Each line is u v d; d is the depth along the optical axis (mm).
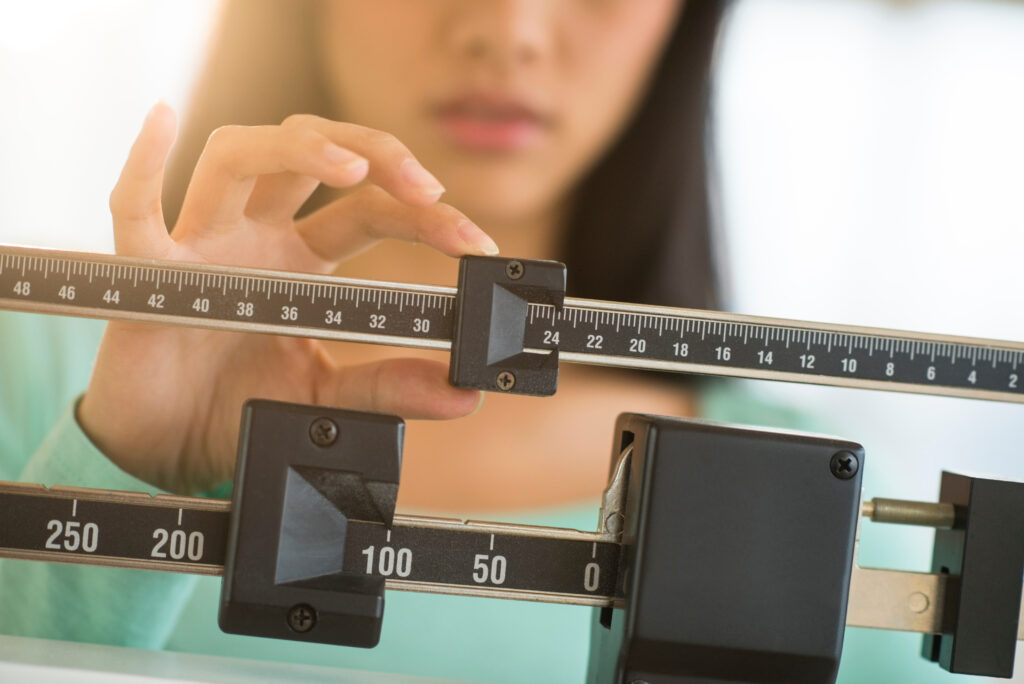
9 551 766
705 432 752
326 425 743
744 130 2168
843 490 762
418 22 1988
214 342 1209
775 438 758
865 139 2197
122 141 2066
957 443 2178
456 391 1088
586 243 2146
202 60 2033
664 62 2061
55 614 1394
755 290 2213
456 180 2074
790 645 754
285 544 738
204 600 1827
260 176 1221
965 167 2215
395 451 751
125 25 2035
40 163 2059
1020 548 830
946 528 866
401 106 2035
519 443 2078
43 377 1952
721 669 763
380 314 863
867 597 840
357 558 771
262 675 768
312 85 2039
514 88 2012
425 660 1858
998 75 2188
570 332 863
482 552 788
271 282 866
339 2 1990
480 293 837
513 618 1871
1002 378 928
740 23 2131
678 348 884
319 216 1274
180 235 1183
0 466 1915
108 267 862
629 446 801
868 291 2234
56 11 2021
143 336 1152
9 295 861
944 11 2162
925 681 2008
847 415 2160
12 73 2029
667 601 748
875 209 2219
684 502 748
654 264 2160
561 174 2094
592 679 865
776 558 755
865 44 2164
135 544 770
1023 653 919
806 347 903
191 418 1232
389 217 1202
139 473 1241
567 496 2094
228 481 1310
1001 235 2230
